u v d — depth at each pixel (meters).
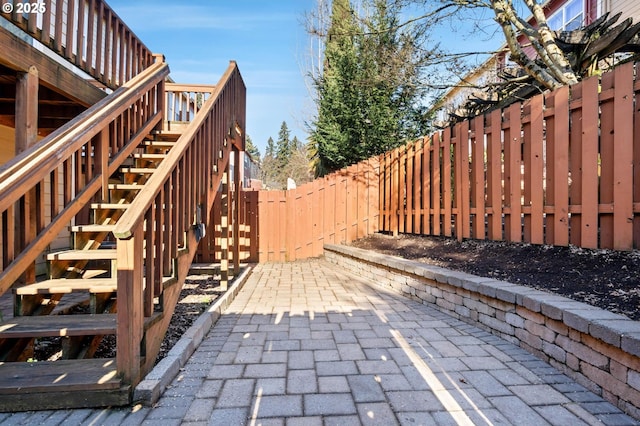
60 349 2.86
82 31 3.88
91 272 3.29
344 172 8.07
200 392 2.17
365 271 6.06
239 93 6.13
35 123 3.31
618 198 3.17
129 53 4.94
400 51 8.48
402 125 10.06
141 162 4.73
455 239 5.42
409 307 4.18
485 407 1.98
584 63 5.34
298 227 8.24
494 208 4.59
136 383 2.07
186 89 6.13
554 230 3.75
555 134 3.73
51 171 2.73
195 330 3.00
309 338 3.12
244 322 3.60
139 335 2.11
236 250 6.06
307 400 2.07
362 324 3.51
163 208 2.71
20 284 2.89
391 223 7.14
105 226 3.26
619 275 2.83
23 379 2.01
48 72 3.49
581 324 2.14
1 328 2.34
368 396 2.11
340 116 10.30
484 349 2.82
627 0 7.41
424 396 2.11
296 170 29.66
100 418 1.89
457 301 3.68
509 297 2.90
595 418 1.86
